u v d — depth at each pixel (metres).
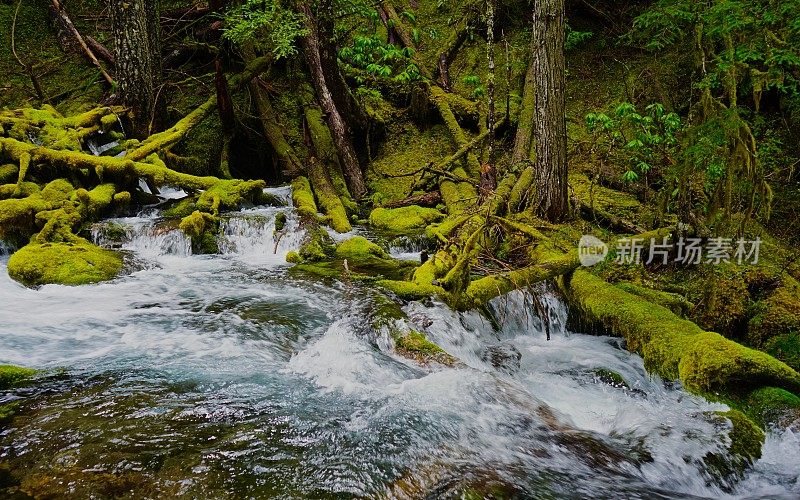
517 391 4.11
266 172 11.25
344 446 3.27
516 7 13.02
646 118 7.07
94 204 7.76
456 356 4.77
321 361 4.49
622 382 4.59
